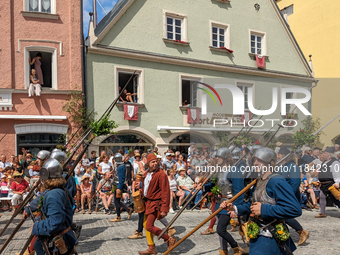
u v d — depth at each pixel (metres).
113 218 8.23
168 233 4.95
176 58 15.05
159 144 14.53
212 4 16.47
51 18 12.73
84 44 13.20
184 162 11.15
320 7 21.67
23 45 12.35
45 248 2.91
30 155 10.65
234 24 17.12
